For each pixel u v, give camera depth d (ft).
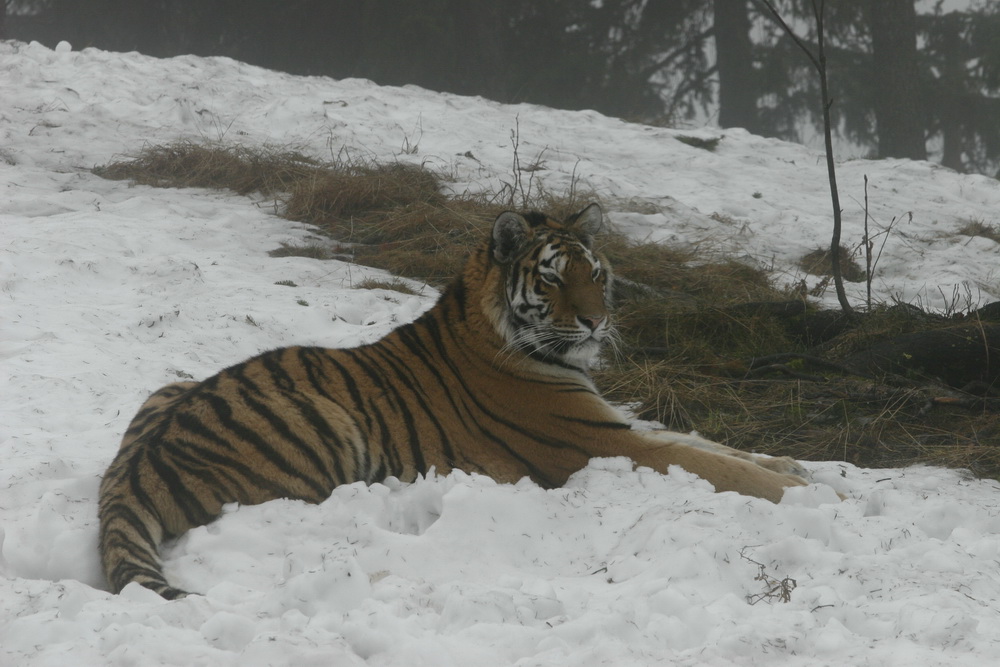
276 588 17.16
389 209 57.67
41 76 80.07
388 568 19.61
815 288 52.42
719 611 16.70
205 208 57.31
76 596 16.58
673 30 171.73
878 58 147.84
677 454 25.21
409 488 23.15
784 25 45.50
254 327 39.04
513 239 25.75
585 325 25.36
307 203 57.67
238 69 89.92
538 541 21.21
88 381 31.04
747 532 20.31
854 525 21.68
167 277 44.57
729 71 169.99
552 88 163.22
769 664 14.92
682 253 54.54
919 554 19.70
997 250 66.23
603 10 167.53
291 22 160.35
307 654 14.29
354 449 23.22
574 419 25.67
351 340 38.96
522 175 68.18
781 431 32.81
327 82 92.43
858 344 40.75
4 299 38.91
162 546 21.03
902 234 67.15
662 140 89.40
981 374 37.29
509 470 24.97
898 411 33.37
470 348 25.58
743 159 87.76
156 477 21.25
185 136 70.59
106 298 41.42
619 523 21.72
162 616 16.06
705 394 35.22
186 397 23.12
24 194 56.29
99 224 50.70
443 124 82.74
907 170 89.15
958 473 28.14
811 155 93.86
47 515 21.57
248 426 22.40
